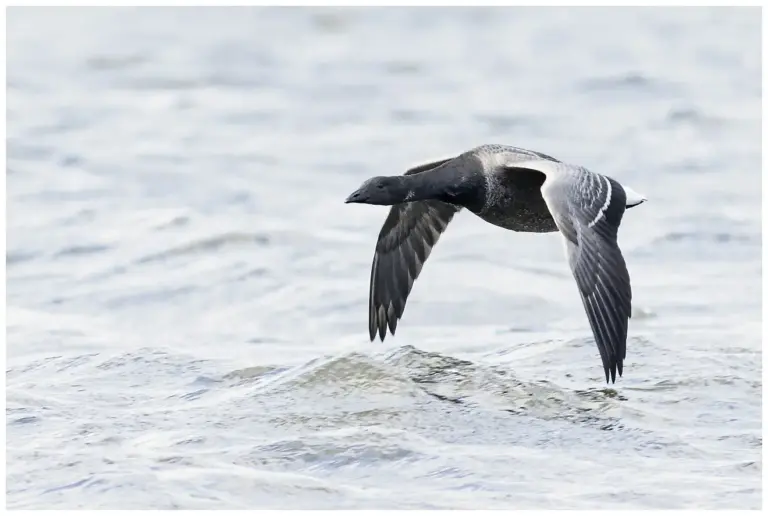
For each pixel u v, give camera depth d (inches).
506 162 491.5
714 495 377.4
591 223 445.4
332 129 1066.7
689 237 764.6
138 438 426.6
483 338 586.9
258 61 1348.4
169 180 900.6
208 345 576.1
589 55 1353.3
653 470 397.4
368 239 768.9
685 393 470.6
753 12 1550.2
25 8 1577.3
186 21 1561.3
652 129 1048.8
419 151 985.5
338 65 1330.0
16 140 1011.9
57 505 371.9
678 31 1464.1
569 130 1048.8
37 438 428.1
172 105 1154.0
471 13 1596.9
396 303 524.1
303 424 432.8
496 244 759.1
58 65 1314.0
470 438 422.6
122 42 1430.9
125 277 692.7
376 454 404.5
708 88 1192.8
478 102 1155.3
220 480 386.3
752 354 522.3
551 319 622.5
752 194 860.0
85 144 1004.6
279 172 928.3
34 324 610.9
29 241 754.8
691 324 595.5
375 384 462.9
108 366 522.3
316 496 376.8
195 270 703.1
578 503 371.6
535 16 1578.5
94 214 811.4
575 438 423.8
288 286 675.4
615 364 425.4
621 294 435.8
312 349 566.3
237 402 456.8
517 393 460.8
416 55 1375.5
